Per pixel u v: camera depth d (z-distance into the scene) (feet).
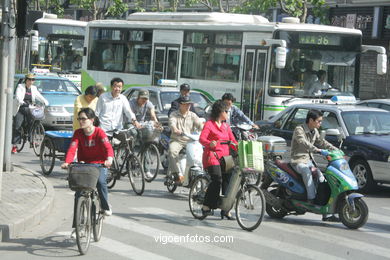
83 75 111.24
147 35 98.89
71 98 90.53
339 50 83.10
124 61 102.89
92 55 109.70
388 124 59.52
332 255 35.19
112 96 53.42
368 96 147.02
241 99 84.43
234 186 41.22
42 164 59.47
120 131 52.95
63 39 128.98
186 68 92.27
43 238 36.60
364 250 36.65
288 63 81.15
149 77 98.17
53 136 57.88
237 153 42.37
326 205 42.57
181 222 42.16
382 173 55.01
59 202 46.91
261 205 39.60
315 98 81.76
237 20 92.22
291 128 62.39
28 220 38.58
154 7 208.13
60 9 210.59
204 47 89.71
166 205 47.80
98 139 35.06
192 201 43.37
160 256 33.53
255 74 82.89
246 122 60.64
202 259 33.22
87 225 33.60
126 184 56.70
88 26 110.73
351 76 83.61
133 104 57.47
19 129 72.23
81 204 32.99
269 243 37.32
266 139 58.08
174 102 57.36
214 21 90.53
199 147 48.70
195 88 90.68
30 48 126.11
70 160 34.30
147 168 55.01
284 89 80.94
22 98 71.26
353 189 41.86
